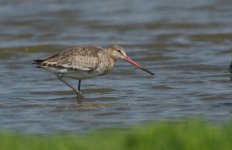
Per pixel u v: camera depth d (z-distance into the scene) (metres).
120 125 15.33
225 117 15.99
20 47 26.75
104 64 18.55
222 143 10.69
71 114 16.84
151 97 18.80
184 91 19.48
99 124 15.56
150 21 31.31
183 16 32.16
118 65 23.59
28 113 17.12
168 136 10.95
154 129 11.25
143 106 17.66
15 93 19.77
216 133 11.14
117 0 36.72
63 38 28.28
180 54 25.17
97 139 11.41
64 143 11.13
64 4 35.62
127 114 16.72
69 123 15.79
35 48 26.64
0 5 35.69
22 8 34.78
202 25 30.19
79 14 33.12
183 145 10.63
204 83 20.56
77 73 18.36
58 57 18.19
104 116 16.53
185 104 17.77
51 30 29.89
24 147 10.96
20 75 22.42
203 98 18.48
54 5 35.38
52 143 11.18
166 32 29.09
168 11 33.47
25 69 23.34
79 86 18.94
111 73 22.47
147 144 10.77
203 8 33.97
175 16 32.22
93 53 18.39
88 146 10.89
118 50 18.89
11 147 11.01
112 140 11.20
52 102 18.52
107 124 15.52
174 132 11.12
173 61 24.06
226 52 25.25
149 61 24.28
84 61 18.19
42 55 25.64
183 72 22.38
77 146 10.90
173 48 26.27
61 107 17.78
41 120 16.25
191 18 31.70
